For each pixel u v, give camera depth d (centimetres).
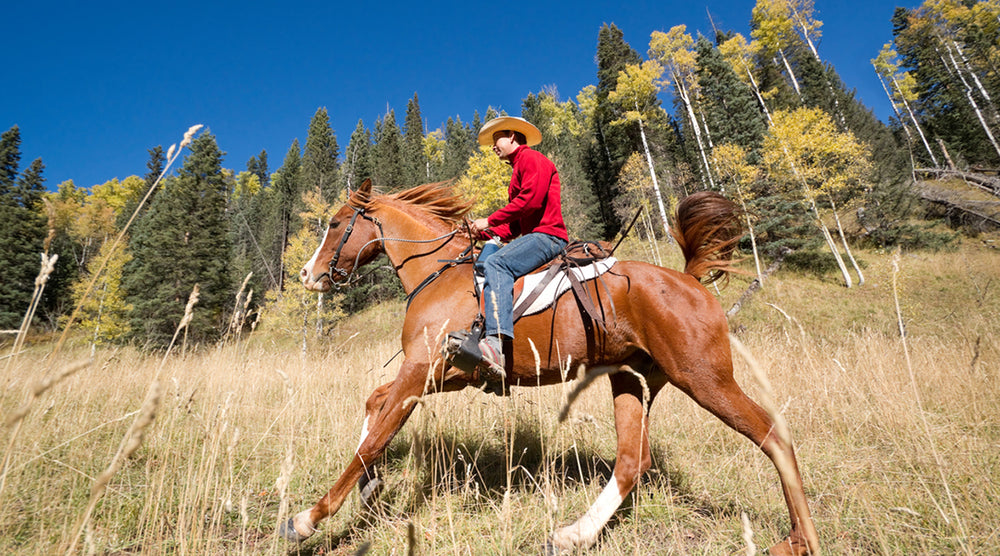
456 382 288
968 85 3703
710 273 316
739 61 3747
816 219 2334
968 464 282
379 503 295
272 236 4288
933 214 2870
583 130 4647
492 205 2284
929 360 617
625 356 282
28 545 237
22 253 2841
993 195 2722
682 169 3162
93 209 4916
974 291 1786
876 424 402
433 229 350
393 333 2136
